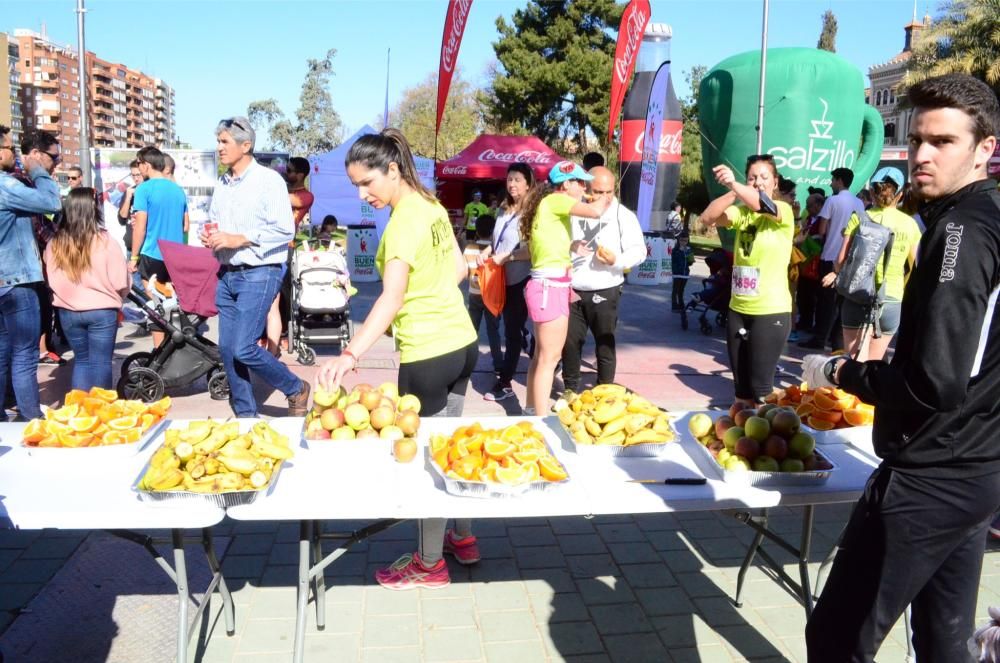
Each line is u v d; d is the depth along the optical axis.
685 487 2.76
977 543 2.12
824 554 4.14
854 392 2.15
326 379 2.86
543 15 40.28
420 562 3.66
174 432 2.73
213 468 2.58
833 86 15.05
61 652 3.15
